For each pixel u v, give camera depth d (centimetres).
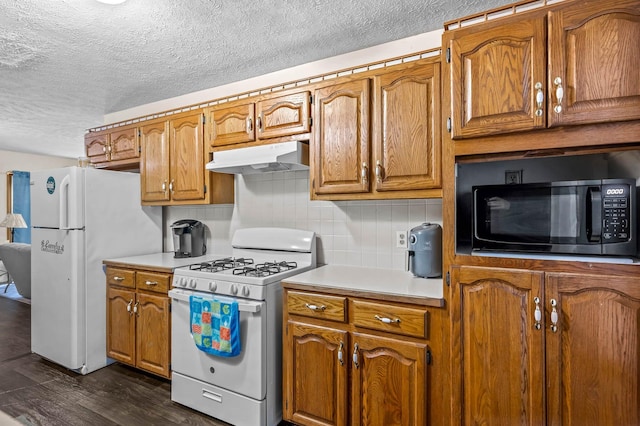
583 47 128
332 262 247
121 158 315
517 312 141
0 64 250
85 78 278
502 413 143
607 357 127
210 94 302
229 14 190
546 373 135
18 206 627
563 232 135
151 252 317
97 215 277
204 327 203
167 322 242
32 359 293
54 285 276
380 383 169
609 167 131
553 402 134
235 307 195
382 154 194
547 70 134
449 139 155
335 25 204
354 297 175
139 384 250
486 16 151
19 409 218
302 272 224
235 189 289
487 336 146
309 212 256
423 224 204
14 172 619
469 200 152
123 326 268
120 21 195
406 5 184
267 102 234
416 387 161
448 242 155
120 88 299
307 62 254
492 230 147
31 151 617
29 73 267
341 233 244
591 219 131
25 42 218
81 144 546
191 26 202
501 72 142
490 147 146
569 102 130
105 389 243
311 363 187
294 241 247
